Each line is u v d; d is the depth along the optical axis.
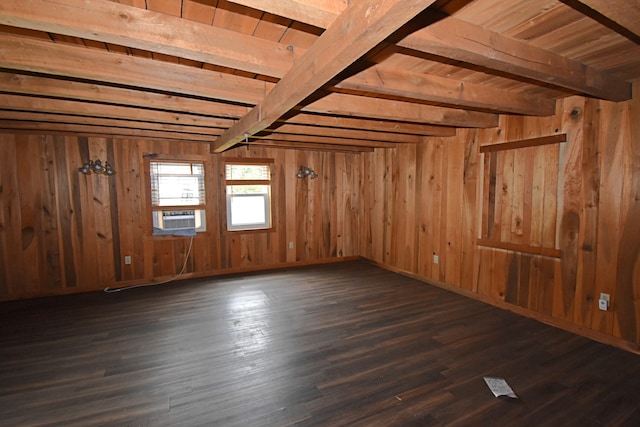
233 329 3.04
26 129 3.73
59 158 4.11
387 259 5.41
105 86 2.40
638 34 1.46
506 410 1.92
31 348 2.69
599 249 2.77
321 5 1.26
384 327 3.08
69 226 4.18
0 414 1.88
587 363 2.43
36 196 4.03
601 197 2.74
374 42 1.19
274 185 5.38
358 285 4.46
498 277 3.63
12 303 3.80
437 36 1.48
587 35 1.72
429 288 4.32
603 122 2.71
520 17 1.53
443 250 4.33
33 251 4.03
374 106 2.81
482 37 1.62
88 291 4.25
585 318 2.88
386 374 2.29
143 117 2.98
